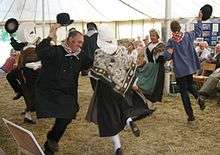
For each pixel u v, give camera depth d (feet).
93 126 19.76
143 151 15.94
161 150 16.05
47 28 45.98
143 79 20.44
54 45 13.64
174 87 27.86
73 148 16.47
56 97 13.55
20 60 19.11
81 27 51.70
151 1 36.06
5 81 36.99
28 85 19.03
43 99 13.52
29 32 19.56
